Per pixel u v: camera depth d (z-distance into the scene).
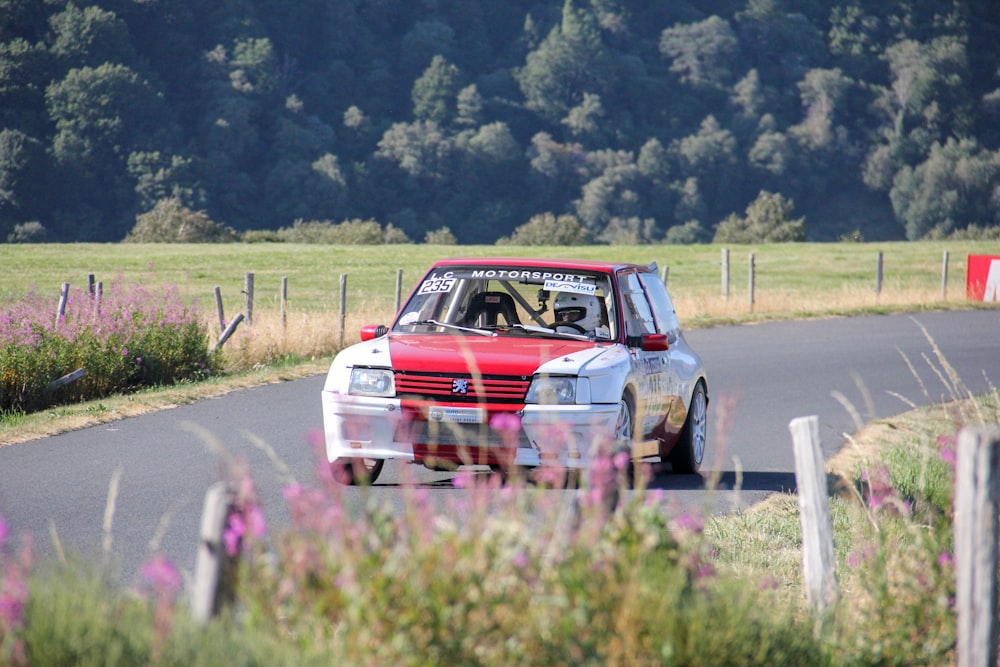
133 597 16.83
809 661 19.14
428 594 16.25
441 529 17.09
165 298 72.56
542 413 33.62
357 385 35.38
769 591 23.22
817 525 21.06
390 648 16.11
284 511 32.88
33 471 39.16
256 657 15.36
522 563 16.53
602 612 16.91
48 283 163.38
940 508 31.89
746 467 43.81
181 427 49.53
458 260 41.56
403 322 39.78
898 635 20.33
